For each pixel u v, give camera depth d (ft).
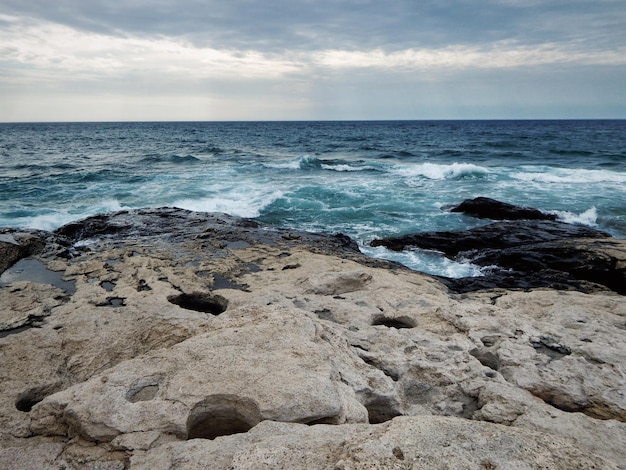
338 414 12.53
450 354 18.21
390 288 26.55
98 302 24.50
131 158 113.09
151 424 12.38
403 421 10.93
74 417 12.87
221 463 10.30
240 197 64.64
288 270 30.42
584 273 32.83
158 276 28.89
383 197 65.67
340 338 18.21
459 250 42.29
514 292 27.66
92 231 41.98
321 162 103.40
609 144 151.84
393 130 307.99
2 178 78.54
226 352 15.35
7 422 14.15
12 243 32.37
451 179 80.94
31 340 19.90
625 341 19.42
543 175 81.97
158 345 19.43
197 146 158.20
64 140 191.01
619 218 54.24
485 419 14.26
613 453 12.57
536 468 9.14
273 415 12.30
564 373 16.93
